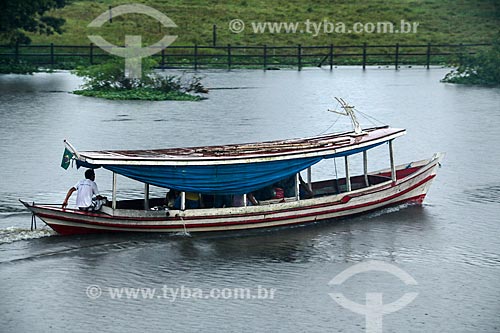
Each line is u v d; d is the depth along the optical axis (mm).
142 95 54531
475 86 63594
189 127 43219
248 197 26219
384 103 53000
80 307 20672
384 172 29875
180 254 24000
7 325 19734
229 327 19734
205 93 57312
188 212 25188
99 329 19594
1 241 24469
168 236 25266
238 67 75625
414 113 49000
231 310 20625
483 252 24594
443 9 94812
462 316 20469
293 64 77812
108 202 25875
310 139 28516
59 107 49688
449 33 88562
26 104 50625
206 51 79375
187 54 75125
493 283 22359
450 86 63312
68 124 43625
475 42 85812
